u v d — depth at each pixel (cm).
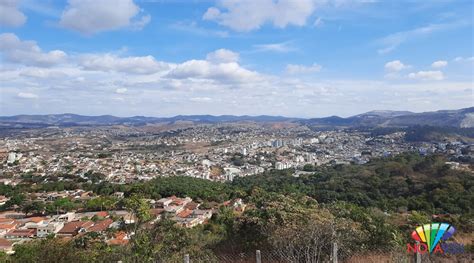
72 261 931
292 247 875
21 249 1333
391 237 1041
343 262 875
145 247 923
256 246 1003
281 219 993
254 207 1174
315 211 1026
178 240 1026
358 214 1216
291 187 5491
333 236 905
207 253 1006
